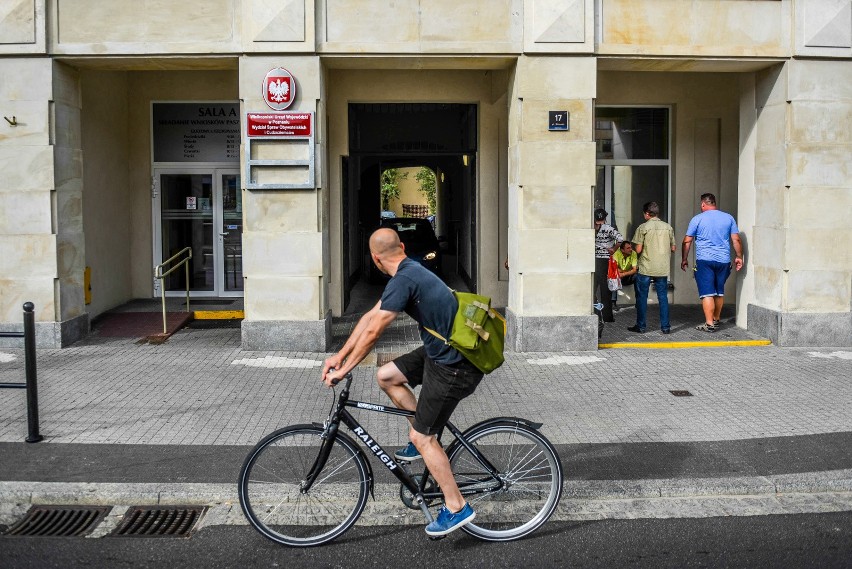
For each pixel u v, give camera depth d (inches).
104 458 244.8
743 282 448.1
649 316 492.1
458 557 188.5
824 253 406.0
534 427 198.4
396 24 387.2
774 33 398.9
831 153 403.9
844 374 350.6
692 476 231.9
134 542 196.5
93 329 442.6
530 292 395.5
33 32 383.2
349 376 193.9
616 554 189.8
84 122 459.2
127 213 537.0
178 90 540.4
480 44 388.2
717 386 332.2
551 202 393.4
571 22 386.3
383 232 187.8
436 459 188.2
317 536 195.2
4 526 206.5
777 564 183.3
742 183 449.7
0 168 388.8
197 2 383.9
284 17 381.7
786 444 259.4
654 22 394.0
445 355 183.2
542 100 390.6
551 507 200.5
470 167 543.8
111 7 384.8
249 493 194.4
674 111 531.2
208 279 560.4
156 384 330.6
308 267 390.9
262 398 312.3
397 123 511.8
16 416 286.7
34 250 392.5
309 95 387.9
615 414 294.4
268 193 390.0
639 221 545.6
